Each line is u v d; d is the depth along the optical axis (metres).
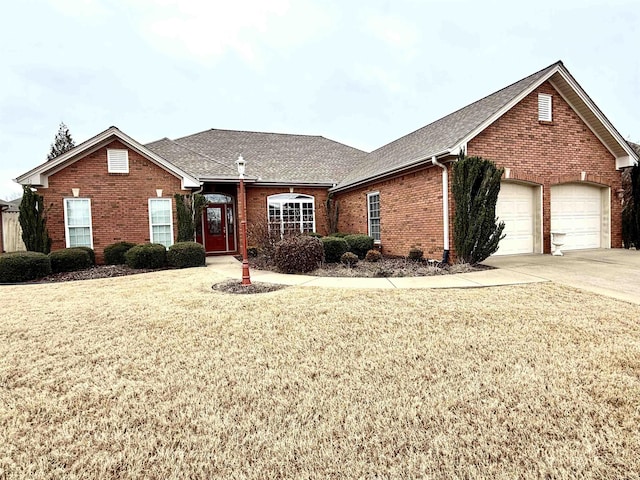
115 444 2.37
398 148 15.00
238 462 2.19
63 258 10.55
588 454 2.19
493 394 2.88
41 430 2.54
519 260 9.98
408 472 2.08
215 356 3.77
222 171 15.02
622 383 3.00
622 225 12.22
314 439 2.39
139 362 3.65
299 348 3.94
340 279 8.36
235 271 10.20
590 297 5.88
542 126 11.03
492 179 9.08
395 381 3.15
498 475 2.04
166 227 13.26
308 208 16.80
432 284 7.32
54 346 4.14
